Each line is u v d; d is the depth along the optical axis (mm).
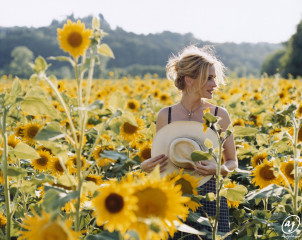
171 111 2922
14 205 2211
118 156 1677
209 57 2807
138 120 3936
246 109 7090
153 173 1447
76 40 1540
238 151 3799
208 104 2898
